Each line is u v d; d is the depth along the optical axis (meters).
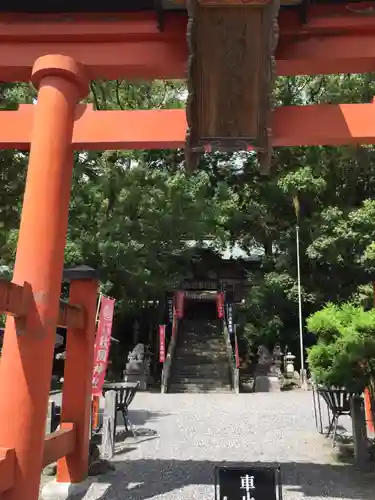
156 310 27.20
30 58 4.79
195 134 4.59
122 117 5.61
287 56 4.82
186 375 21.41
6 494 3.64
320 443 8.66
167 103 19.00
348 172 22.02
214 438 9.17
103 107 16.70
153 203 19.28
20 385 3.79
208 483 6.15
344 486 6.00
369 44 4.76
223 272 30.70
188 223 20.22
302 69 4.98
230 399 16.45
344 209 21.38
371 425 8.59
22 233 4.09
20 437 3.72
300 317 21.69
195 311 33.75
